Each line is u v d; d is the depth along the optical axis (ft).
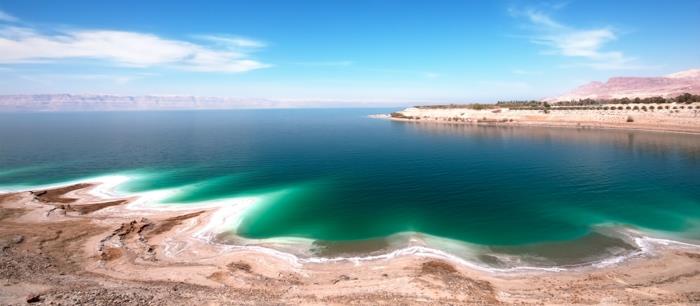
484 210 123.24
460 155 244.83
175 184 163.43
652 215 113.29
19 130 485.56
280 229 106.42
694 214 113.50
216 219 113.70
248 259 84.53
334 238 99.35
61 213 115.85
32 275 72.49
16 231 99.04
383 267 79.92
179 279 73.15
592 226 104.88
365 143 329.11
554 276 74.69
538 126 442.09
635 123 371.56
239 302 61.93
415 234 101.40
